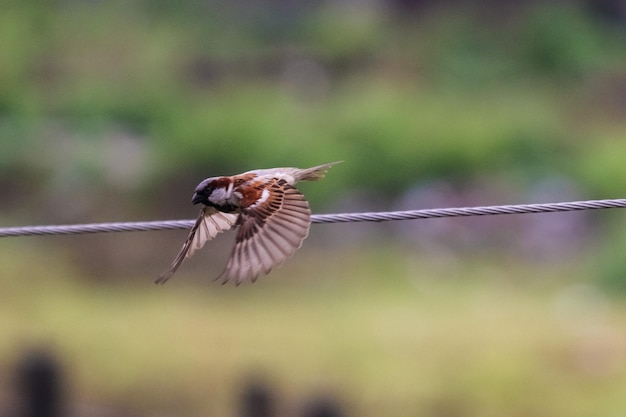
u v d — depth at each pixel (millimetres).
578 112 45281
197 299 29062
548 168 38500
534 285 29969
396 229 34719
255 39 52875
